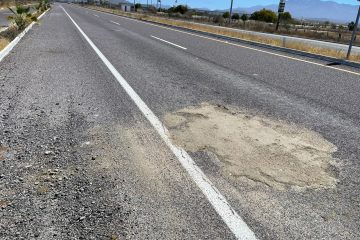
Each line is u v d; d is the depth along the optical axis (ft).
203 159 11.42
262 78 24.66
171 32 68.39
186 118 15.30
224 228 8.00
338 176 10.59
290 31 130.62
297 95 20.03
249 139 13.21
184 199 9.11
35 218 8.16
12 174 10.18
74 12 155.12
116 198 9.08
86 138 12.87
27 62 27.91
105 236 7.57
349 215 8.68
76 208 8.59
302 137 13.57
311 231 8.01
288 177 10.41
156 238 7.58
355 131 14.42
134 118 15.07
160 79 22.97
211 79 23.72
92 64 27.45
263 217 8.46
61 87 19.95
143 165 10.91
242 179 10.20
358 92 21.27
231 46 46.70
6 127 13.75
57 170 10.48
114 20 105.81
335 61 34.53
